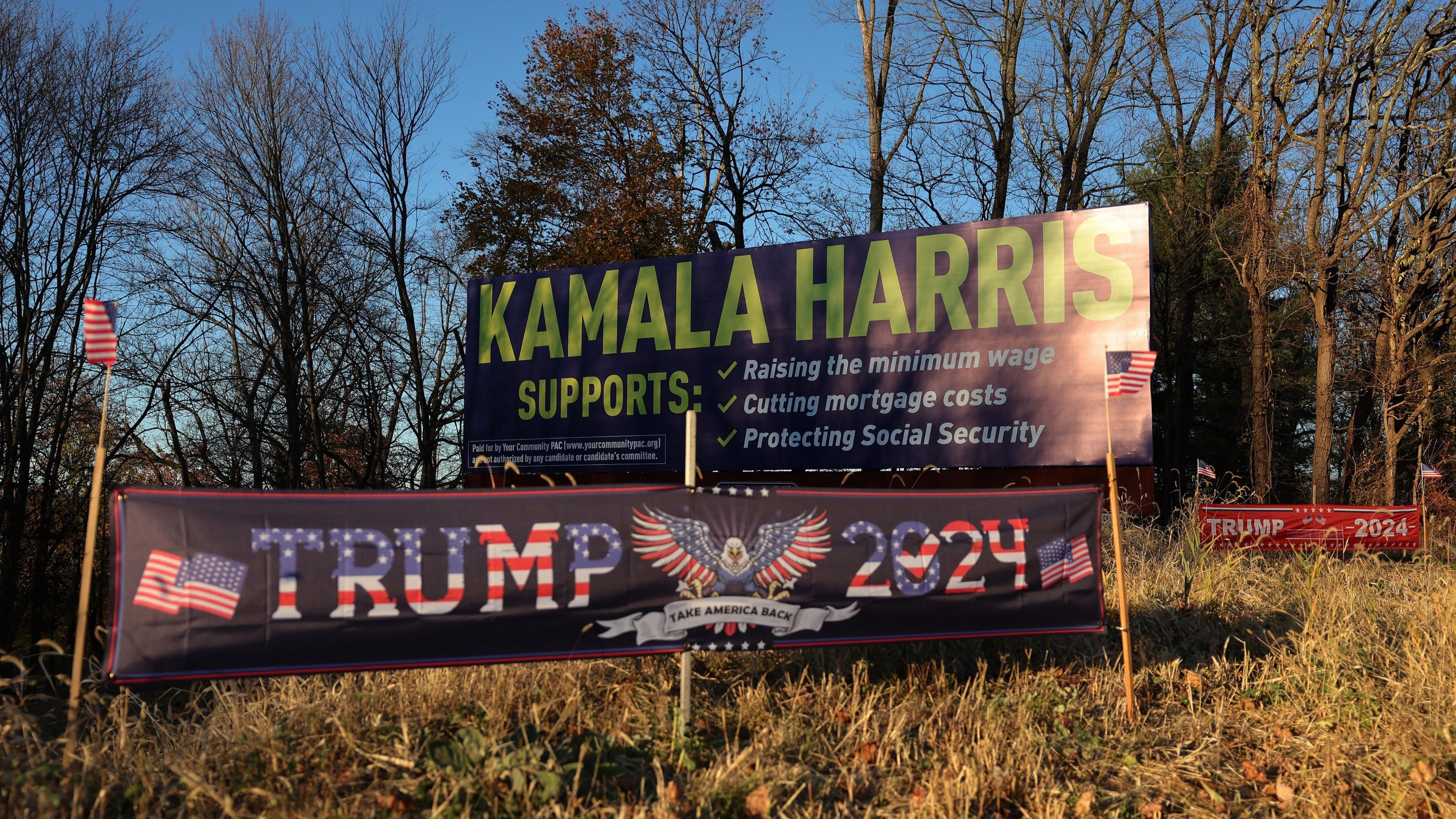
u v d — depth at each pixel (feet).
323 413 92.48
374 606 15.90
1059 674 20.45
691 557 17.03
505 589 16.38
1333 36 65.31
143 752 15.05
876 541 17.92
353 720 16.02
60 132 70.59
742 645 17.10
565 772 14.25
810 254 39.75
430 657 16.08
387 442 92.58
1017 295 35.78
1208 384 110.63
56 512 79.05
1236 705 19.49
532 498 16.62
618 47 88.12
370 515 16.06
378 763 14.28
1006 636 18.45
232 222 81.05
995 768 15.47
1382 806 14.73
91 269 73.36
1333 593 24.88
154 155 73.31
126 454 84.94
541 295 45.98
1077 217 34.96
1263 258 71.36
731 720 17.37
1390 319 65.31
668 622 16.85
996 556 18.47
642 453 42.75
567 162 86.94
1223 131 87.66
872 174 81.41
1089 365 34.42
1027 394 35.37
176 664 15.10
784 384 39.86
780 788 14.44
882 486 39.11
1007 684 19.90
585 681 18.58
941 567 18.20
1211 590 24.95
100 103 70.95
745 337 40.81
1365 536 38.45
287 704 17.02
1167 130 93.35
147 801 13.23
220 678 15.23
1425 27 60.85
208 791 12.95
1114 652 21.85
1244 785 15.76
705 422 41.37
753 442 40.32
